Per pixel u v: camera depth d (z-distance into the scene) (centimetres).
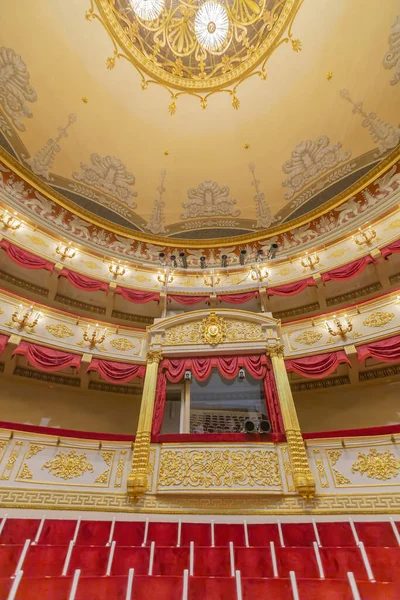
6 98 988
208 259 1277
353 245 992
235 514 509
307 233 1189
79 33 1006
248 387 810
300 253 1077
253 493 519
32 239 963
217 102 1209
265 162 1262
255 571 367
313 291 1021
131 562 371
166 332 768
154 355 723
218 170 1307
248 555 383
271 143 1229
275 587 295
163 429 727
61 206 1133
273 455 561
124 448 592
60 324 839
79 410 903
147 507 520
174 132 1243
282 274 1073
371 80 1015
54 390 906
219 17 1137
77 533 471
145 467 552
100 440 590
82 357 810
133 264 1123
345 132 1108
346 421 851
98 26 1023
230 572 364
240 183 1309
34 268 899
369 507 486
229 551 389
